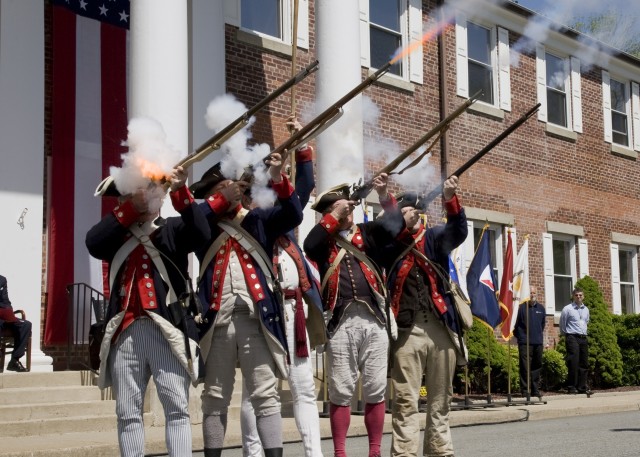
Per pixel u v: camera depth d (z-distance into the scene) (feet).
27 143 41.88
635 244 77.66
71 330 41.14
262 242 18.78
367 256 21.39
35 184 41.93
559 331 69.10
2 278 39.19
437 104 60.90
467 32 64.08
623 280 77.56
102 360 16.96
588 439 34.27
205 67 47.03
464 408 46.80
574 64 72.90
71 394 37.35
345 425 21.15
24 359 40.86
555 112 71.51
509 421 44.11
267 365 18.40
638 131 79.36
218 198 18.21
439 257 21.58
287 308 19.67
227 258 18.53
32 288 41.39
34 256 41.60
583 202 72.69
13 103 41.70
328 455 29.27
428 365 21.26
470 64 64.49
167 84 38.99
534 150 68.49
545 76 70.18
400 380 21.02
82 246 43.29
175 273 17.02
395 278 21.30
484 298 48.70
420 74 59.72
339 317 20.95
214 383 18.49
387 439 34.27
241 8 50.39
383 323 21.01
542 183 68.80
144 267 16.87
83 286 43.01
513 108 66.95
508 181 65.72
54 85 43.50
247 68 49.55
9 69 41.78
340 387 20.99
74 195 43.37
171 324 16.71
